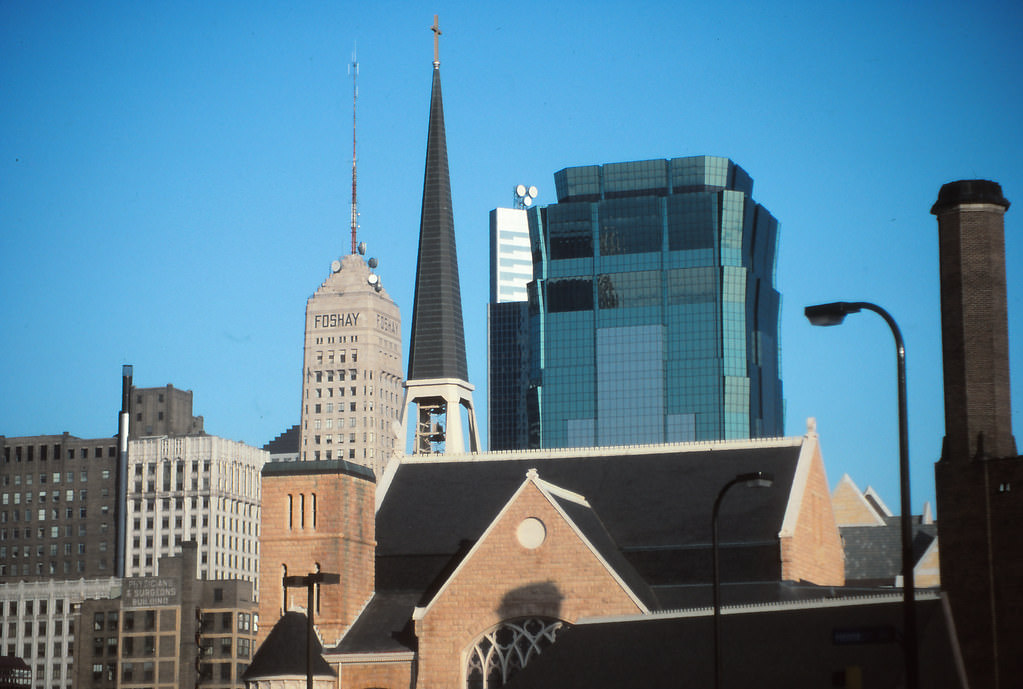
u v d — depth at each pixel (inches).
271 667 4365.2
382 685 4466.0
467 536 4864.7
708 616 3826.3
